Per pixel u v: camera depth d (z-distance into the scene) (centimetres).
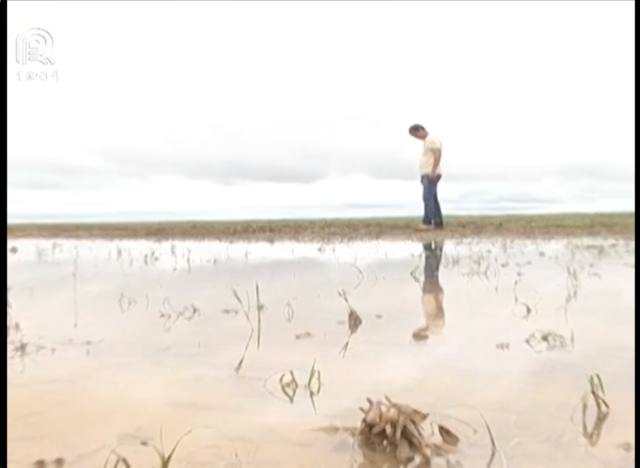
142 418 331
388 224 1343
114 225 1384
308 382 382
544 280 716
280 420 327
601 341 466
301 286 717
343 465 276
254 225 1397
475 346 464
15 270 847
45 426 320
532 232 1131
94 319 561
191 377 398
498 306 596
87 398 360
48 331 516
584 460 276
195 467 277
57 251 1048
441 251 991
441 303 616
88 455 290
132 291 691
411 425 295
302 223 1406
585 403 328
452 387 373
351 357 441
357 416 332
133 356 444
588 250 938
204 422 325
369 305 614
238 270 838
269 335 503
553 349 450
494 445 283
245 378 396
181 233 1295
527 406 340
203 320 557
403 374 401
